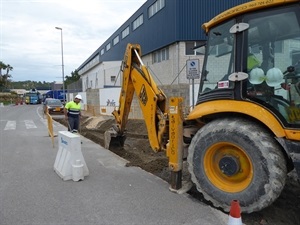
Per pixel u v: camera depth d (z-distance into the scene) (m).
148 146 9.10
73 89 41.62
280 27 3.69
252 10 3.83
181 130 4.75
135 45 6.38
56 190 4.98
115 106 20.45
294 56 3.64
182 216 3.94
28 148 8.95
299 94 3.60
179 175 4.85
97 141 10.28
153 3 23.67
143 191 4.88
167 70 21.77
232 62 4.08
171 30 20.31
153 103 5.51
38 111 31.70
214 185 4.12
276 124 3.65
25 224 3.76
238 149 3.90
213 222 3.75
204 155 4.19
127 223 3.77
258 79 3.85
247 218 3.98
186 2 19.33
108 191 4.90
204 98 4.47
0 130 13.88
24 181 5.49
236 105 3.97
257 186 3.66
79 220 3.87
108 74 27.27
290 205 4.43
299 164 3.48
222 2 19.58
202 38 19.52
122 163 6.86
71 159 5.55
